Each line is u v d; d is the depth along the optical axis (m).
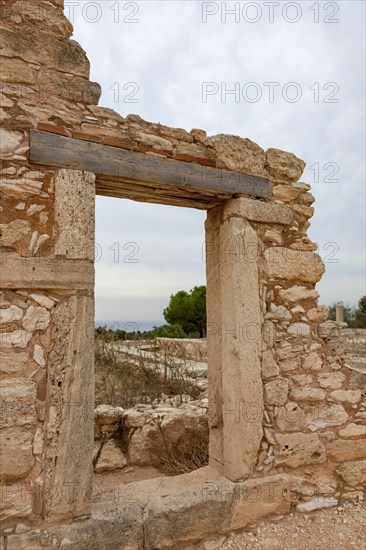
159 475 4.07
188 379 6.29
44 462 2.41
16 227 2.45
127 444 4.39
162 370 6.61
